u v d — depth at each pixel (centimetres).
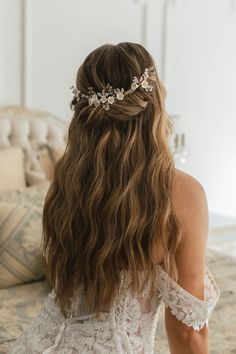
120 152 130
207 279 145
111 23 377
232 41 445
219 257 294
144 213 129
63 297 140
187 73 423
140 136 132
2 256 247
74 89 140
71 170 136
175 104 421
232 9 439
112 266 132
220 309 222
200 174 447
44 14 348
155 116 133
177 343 138
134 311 136
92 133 134
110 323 136
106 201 131
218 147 454
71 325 140
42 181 308
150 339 141
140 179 130
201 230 133
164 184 130
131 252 129
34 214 259
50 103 359
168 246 131
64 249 138
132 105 130
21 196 275
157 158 131
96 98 133
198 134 439
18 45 340
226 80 448
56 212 139
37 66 350
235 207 476
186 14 413
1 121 320
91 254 133
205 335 137
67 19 358
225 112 453
